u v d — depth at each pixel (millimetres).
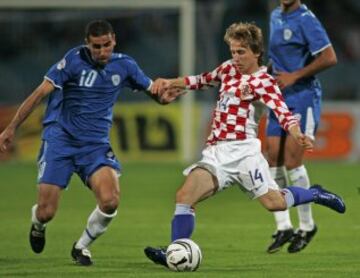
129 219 48844
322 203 32781
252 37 29969
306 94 37781
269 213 51875
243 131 30438
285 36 37812
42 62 97750
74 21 98375
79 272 30531
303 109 37812
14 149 88438
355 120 88062
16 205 56000
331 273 30391
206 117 88312
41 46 98250
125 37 101875
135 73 32344
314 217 49688
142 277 29109
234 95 30375
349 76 100312
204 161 30516
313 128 38125
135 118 88375
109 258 34562
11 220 48375
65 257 34750
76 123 31719
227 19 104188
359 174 75438
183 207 30141
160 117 88000
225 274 29891
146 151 88250
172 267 30250
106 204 30922
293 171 37750
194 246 30250
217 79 31594
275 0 101688
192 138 88438
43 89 31125
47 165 31703
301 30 37500
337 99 97188
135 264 32750
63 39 98500
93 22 30344
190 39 85000
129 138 88562
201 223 47188
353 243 39375
